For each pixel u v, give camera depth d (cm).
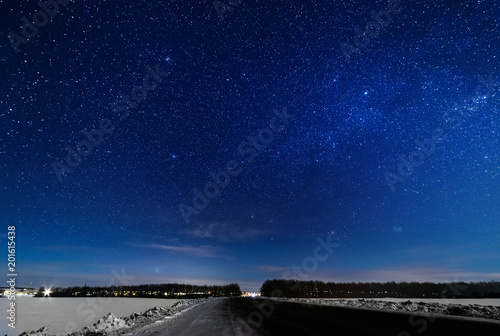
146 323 1548
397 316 1404
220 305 3216
